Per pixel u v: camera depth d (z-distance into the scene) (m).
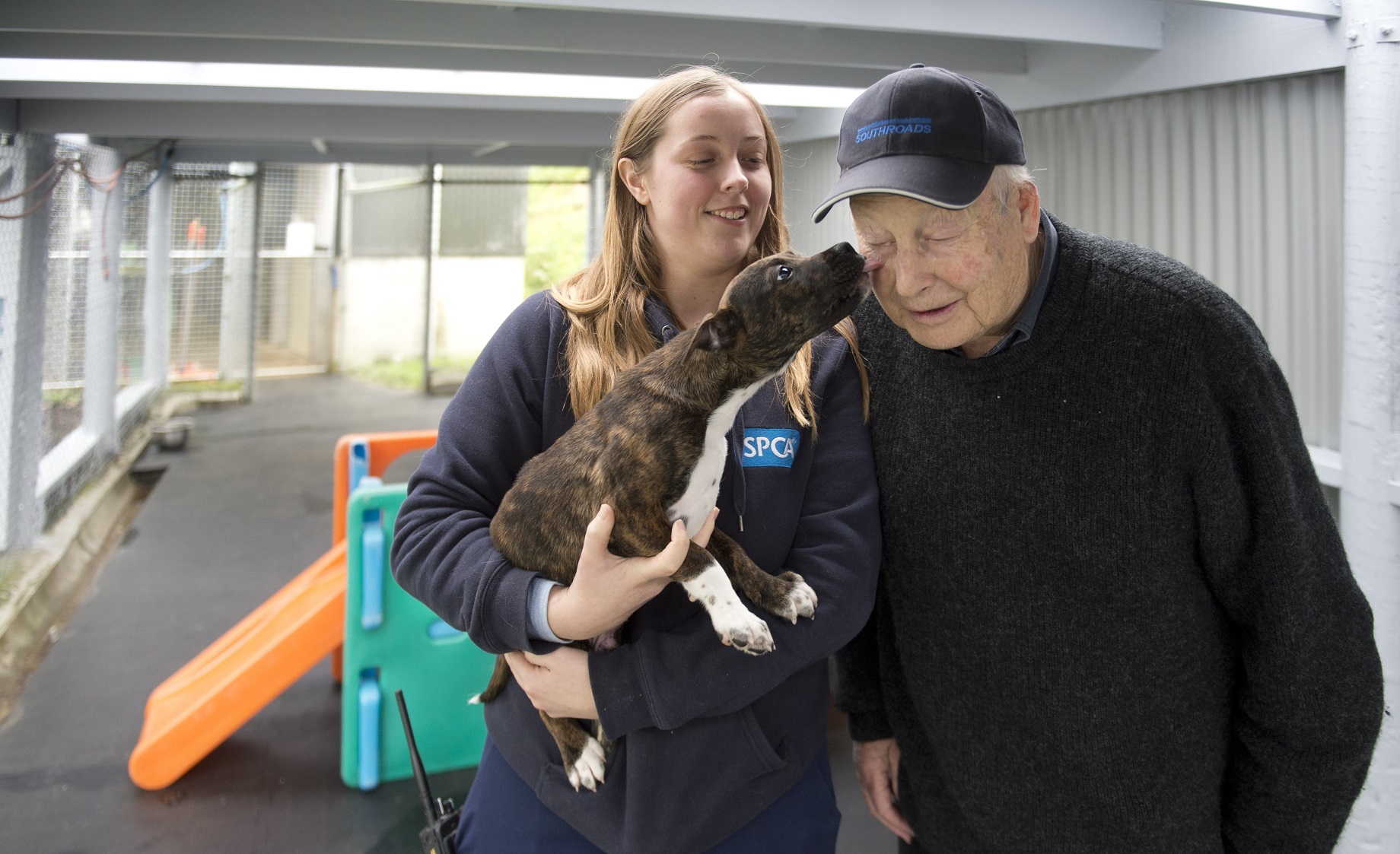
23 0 3.62
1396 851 2.85
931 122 1.65
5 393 6.47
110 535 7.74
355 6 3.80
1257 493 1.80
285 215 15.33
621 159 2.10
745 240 2.06
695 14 3.31
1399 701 2.85
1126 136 4.14
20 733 4.68
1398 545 2.87
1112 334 1.81
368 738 4.20
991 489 1.94
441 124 6.72
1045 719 1.98
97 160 8.70
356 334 16.66
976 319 1.80
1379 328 2.85
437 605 1.96
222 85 4.91
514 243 16.11
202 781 4.29
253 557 7.21
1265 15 3.29
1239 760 2.01
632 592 1.71
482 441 2.07
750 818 1.93
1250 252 3.63
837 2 3.41
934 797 2.27
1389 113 2.79
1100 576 1.88
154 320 12.27
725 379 1.87
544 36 3.98
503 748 2.11
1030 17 3.59
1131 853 1.96
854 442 2.07
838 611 1.87
